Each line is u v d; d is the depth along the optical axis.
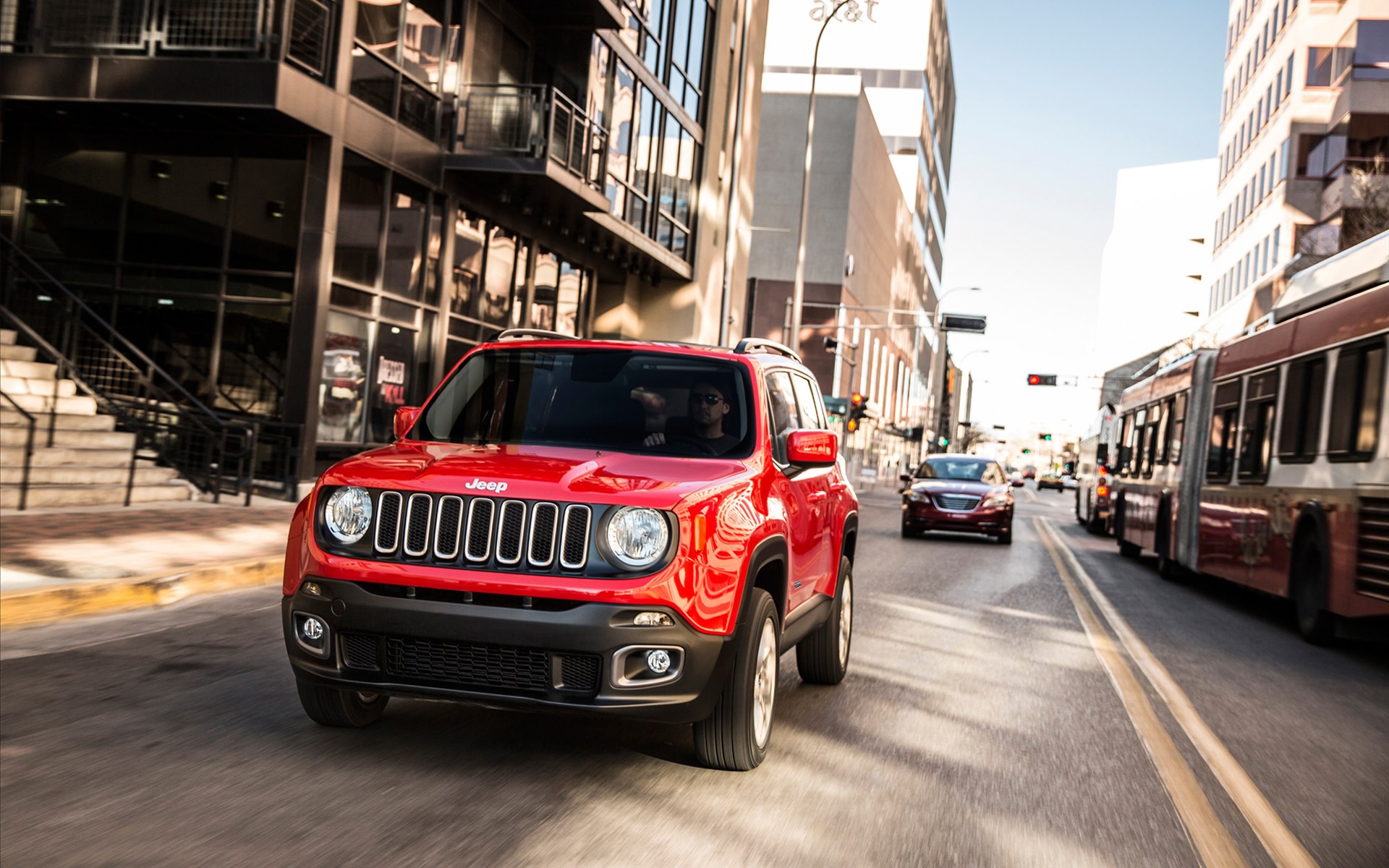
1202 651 10.39
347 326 19.27
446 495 5.00
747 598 5.19
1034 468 161.25
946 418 142.25
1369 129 47.62
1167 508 17.91
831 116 77.31
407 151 20.64
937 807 5.07
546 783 5.05
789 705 7.06
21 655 7.24
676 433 5.99
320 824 4.34
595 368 6.38
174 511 15.02
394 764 5.20
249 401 18.27
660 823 4.60
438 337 22.25
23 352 16.33
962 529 22.59
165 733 5.57
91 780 4.78
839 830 4.66
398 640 4.98
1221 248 67.06
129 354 18.61
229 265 18.41
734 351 6.51
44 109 18.03
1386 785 5.93
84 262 18.73
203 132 18.52
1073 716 7.17
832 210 76.81
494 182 23.12
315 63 18.11
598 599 4.80
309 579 5.11
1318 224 50.62
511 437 6.07
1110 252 127.19
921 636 10.22
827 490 7.11
